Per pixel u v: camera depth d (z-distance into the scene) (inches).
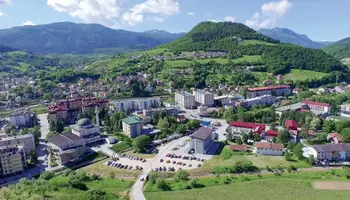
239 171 7500.0
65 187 6545.3
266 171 7450.8
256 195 6240.2
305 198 6058.1
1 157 7800.2
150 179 7155.5
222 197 6200.8
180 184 6894.7
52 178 7391.7
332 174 7155.5
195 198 6200.8
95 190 6343.5
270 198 6092.5
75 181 6781.5
